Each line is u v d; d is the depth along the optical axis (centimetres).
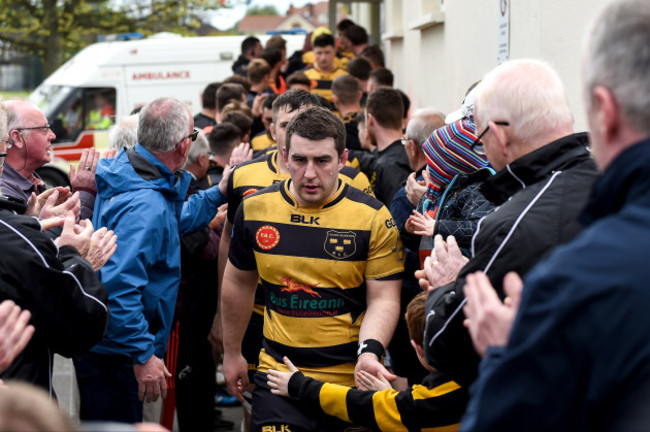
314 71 952
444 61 741
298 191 332
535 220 220
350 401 299
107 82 1284
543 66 231
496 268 221
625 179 155
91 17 1912
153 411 439
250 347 409
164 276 394
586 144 228
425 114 448
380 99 529
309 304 334
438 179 346
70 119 1285
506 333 182
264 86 930
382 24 1355
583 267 150
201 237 458
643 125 154
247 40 1145
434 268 252
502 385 156
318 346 334
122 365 377
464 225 320
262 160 424
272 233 338
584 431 150
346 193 341
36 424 124
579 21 426
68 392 520
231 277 362
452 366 240
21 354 270
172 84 1286
